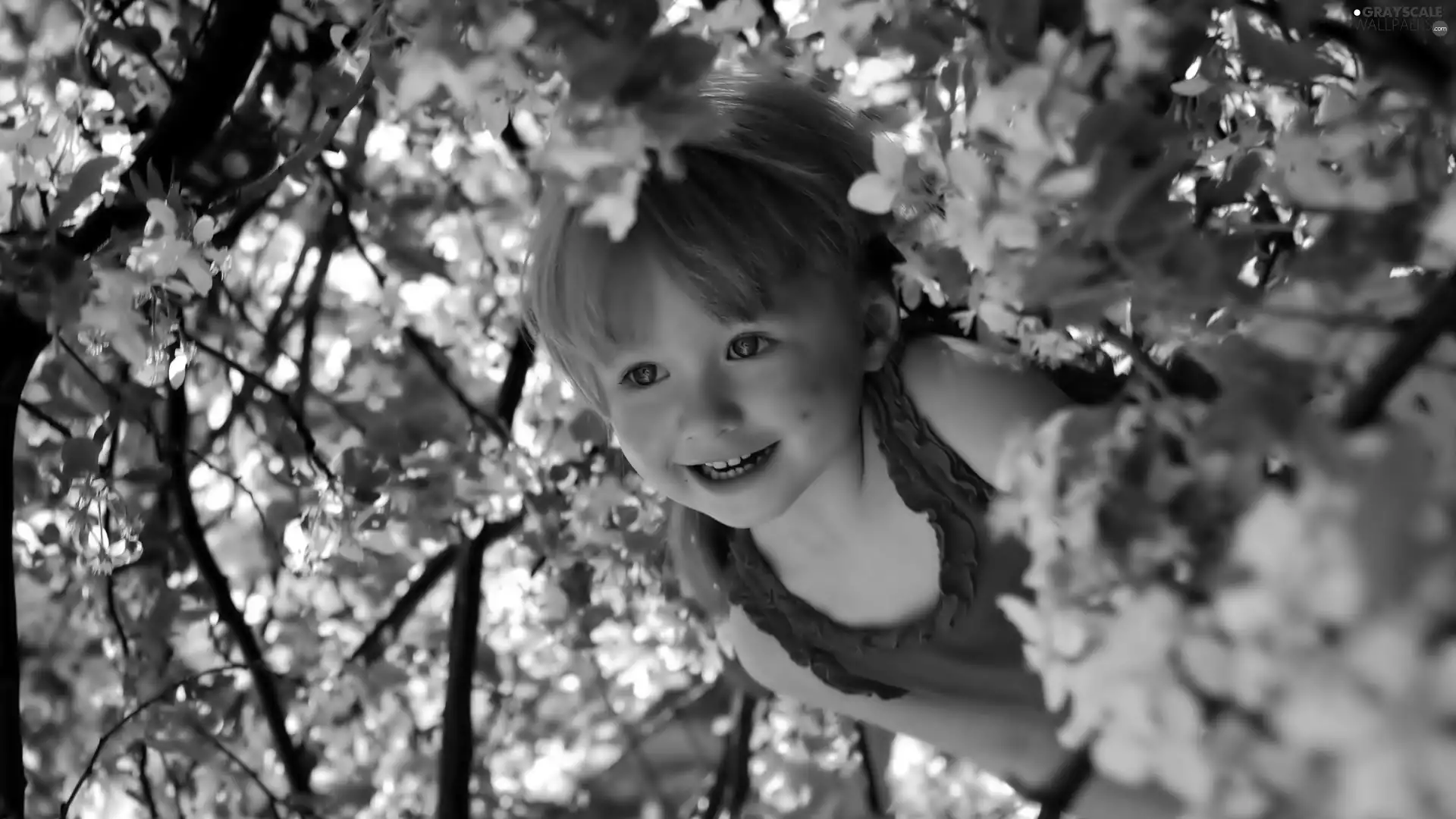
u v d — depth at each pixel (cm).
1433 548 48
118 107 171
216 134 181
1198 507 73
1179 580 72
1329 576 49
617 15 80
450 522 228
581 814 296
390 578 259
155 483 193
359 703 259
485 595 269
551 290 146
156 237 141
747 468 147
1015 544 160
